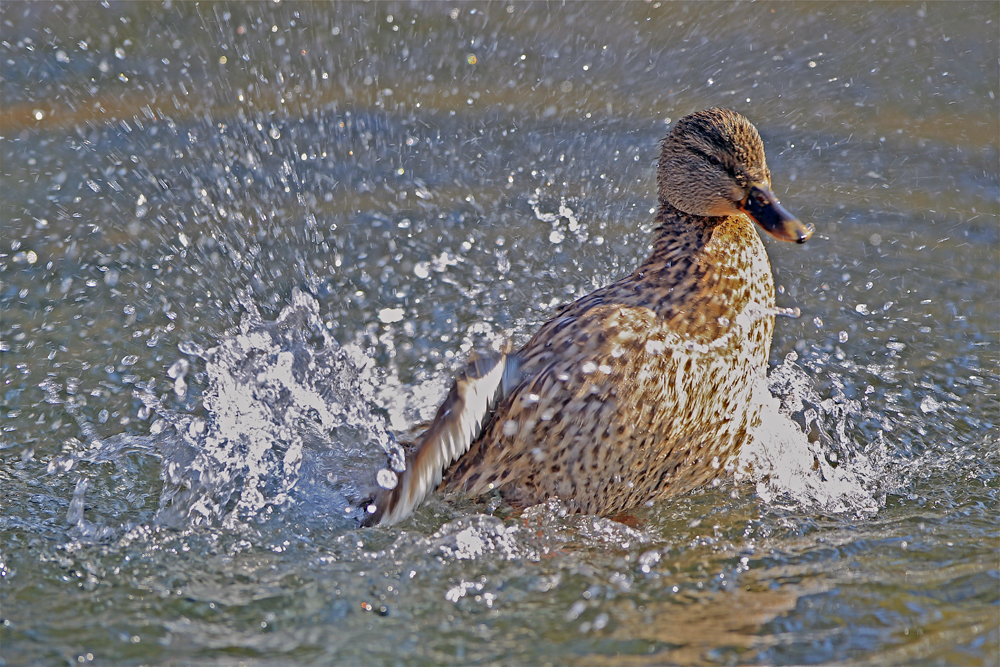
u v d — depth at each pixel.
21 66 16.00
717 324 7.45
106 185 12.99
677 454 7.40
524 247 11.70
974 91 15.67
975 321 10.41
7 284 10.87
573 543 7.10
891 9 18.55
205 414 9.02
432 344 10.04
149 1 18.47
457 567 6.81
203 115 14.90
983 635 5.83
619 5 18.92
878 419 8.82
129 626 6.15
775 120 14.91
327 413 8.56
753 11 18.52
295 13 18.36
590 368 6.96
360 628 6.14
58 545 7.05
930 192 13.09
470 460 7.20
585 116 14.99
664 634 6.01
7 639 5.99
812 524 7.36
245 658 5.85
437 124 14.86
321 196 12.86
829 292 10.97
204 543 7.13
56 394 9.16
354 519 7.43
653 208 12.49
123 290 10.85
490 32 17.91
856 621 6.07
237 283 11.05
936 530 7.20
